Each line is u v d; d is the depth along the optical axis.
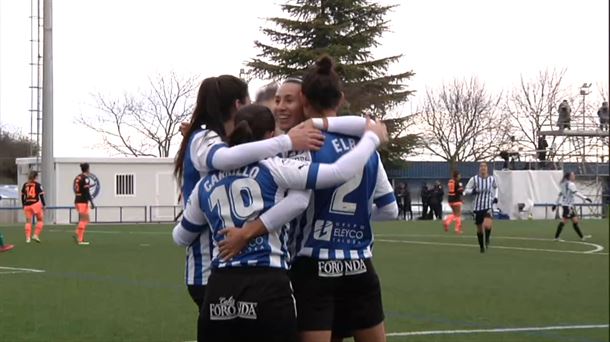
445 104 68.38
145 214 43.75
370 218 5.25
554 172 45.72
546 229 32.94
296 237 5.09
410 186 58.22
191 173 5.11
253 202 4.70
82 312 11.26
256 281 4.68
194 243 5.09
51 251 21.92
